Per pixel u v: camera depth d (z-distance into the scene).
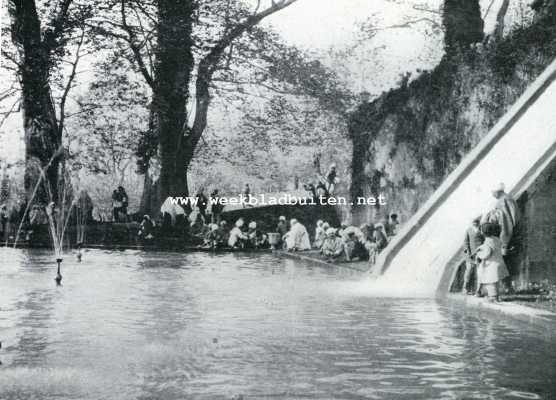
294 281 21.92
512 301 15.24
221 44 41.91
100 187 43.41
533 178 16.80
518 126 22.94
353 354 10.50
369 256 28.53
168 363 9.86
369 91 38.38
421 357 10.29
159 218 42.38
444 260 18.52
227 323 13.38
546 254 16.64
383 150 35.38
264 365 9.77
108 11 42.22
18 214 42.34
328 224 38.34
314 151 40.53
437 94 32.53
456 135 31.39
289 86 40.78
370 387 8.57
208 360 10.05
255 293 18.50
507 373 9.30
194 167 42.84
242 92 41.91
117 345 11.11
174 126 42.44
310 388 8.52
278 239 40.25
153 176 42.72
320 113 40.12
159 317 14.12
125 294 18.16
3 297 17.30
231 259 33.31
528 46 29.88
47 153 42.28
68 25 42.03
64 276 23.05
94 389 8.47
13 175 42.62
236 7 41.56
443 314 14.62
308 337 11.89
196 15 41.97
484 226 15.55
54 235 41.59
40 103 42.22
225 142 42.41
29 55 41.97
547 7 30.09
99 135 42.94
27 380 8.88
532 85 24.03
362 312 14.92
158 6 42.03
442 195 22.48
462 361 10.02
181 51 42.19
